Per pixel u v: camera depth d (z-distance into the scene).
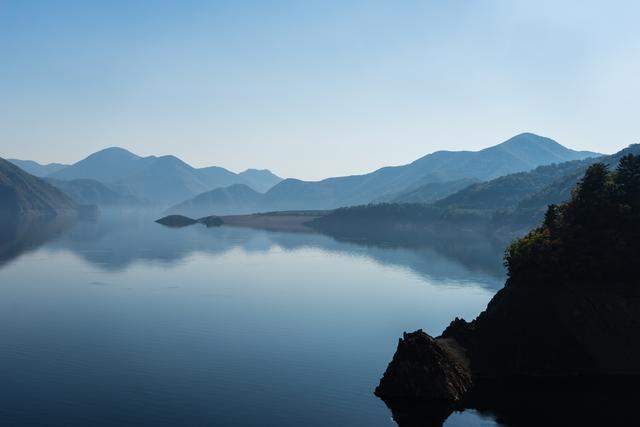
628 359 101.81
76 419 83.25
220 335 129.62
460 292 185.62
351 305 164.75
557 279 110.88
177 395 92.44
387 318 147.62
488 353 103.88
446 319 146.75
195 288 193.25
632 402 88.88
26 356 113.06
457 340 108.19
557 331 104.62
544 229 120.88
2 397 91.44
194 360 110.62
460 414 84.81
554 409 86.38
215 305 164.25
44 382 98.38
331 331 133.62
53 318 146.12
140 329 135.00
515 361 101.94
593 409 86.50
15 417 83.88
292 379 99.88
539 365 101.19
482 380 97.75
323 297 177.75
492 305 114.44
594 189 123.56
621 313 106.00
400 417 84.12
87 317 147.38
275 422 82.38
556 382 97.00
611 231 113.31
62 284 197.25
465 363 100.25
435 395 90.00
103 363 108.69
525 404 88.12
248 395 92.44
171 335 129.50
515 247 118.06
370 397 91.44
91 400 90.31
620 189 121.56
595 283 110.56
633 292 108.56
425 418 83.56
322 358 112.25
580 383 96.56
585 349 102.69
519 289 112.00
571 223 119.19
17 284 196.25
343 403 88.81
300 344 122.12
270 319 146.00
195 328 136.12
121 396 92.06
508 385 95.69
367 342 123.88
